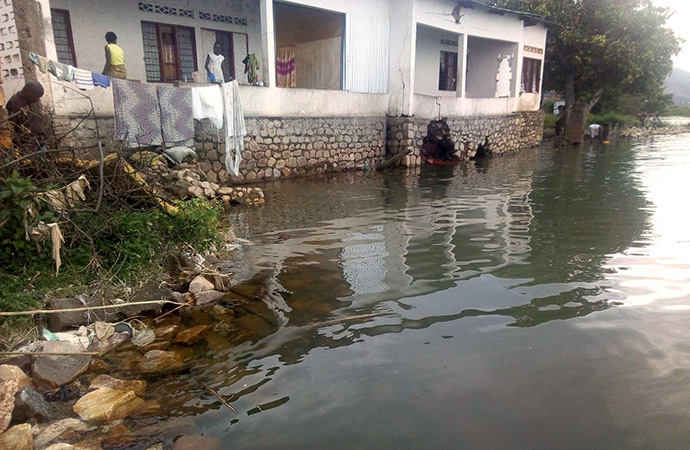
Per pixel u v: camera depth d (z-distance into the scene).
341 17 14.93
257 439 3.17
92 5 12.04
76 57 12.02
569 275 6.04
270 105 12.88
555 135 30.12
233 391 3.72
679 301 5.25
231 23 14.62
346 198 11.06
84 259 5.58
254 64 13.54
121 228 6.09
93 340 4.44
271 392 3.70
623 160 18.75
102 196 6.00
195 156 10.65
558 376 3.84
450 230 8.18
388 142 16.69
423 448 3.06
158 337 4.63
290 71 17.41
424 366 4.00
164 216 6.65
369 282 5.84
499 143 21.03
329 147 14.73
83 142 9.20
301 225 8.55
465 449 3.04
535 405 3.48
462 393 3.63
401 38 15.95
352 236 7.82
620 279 5.90
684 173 15.01
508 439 3.13
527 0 26.25
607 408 3.44
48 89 8.76
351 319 4.88
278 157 13.34
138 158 8.45
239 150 11.23
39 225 5.16
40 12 8.68
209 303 5.34
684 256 6.74
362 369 3.97
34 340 4.31
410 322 4.79
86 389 3.80
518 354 4.17
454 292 5.52
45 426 3.32
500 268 6.29
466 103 18.81
